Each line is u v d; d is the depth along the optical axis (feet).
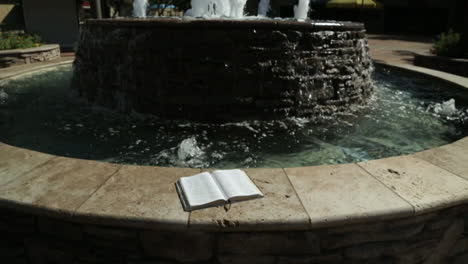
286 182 7.78
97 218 6.54
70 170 8.20
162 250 6.78
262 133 13.98
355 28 16.87
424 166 8.63
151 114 15.55
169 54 14.65
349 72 16.60
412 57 44.70
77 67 20.38
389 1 92.73
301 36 14.73
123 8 70.74
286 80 14.73
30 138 13.50
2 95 19.58
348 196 7.23
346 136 13.88
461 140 10.39
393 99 19.66
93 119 15.81
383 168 8.49
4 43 33.94
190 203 6.76
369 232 6.95
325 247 6.87
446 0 86.12
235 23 14.02
